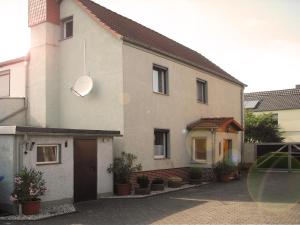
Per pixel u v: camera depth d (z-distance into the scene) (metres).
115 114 15.60
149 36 20.17
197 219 9.87
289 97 42.69
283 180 19.33
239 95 26.73
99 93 16.14
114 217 10.20
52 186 11.92
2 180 11.11
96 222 9.59
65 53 17.53
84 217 10.23
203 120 20.88
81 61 16.88
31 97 17.89
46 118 17.20
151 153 16.95
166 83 18.56
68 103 17.27
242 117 26.81
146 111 16.78
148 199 13.33
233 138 22.31
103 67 16.11
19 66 18.66
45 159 11.88
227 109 24.72
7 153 11.08
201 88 22.19
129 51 15.98
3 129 11.05
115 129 15.56
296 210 11.04
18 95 18.66
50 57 17.52
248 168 25.11
